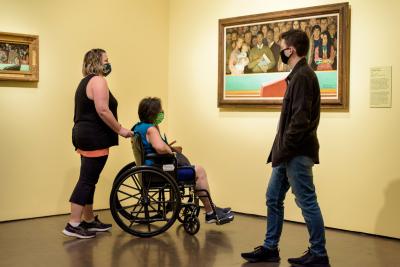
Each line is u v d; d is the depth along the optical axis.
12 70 4.36
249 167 4.79
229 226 4.32
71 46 4.74
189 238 3.91
